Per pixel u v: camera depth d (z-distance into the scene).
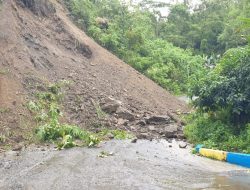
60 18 17.42
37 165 7.66
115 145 9.65
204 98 10.32
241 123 10.04
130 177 7.02
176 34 38.19
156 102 15.50
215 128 10.12
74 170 7.37
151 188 6.41
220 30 37.28
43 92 11.70
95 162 7.98
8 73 11.41
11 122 9.84
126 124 11.59
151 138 10.57
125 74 17.42
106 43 20.55
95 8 23.30
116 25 22.22
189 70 24.20
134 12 26.23
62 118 10.92
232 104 9.67
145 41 23.95
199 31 37.91
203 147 9.45
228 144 9.30
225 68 10.41
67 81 13.00
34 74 12.30
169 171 7.57
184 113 14.88
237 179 7.10
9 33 13.12
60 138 9.79
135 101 14.27
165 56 24.34
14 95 10.81
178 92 21.05
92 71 15.49
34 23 15.63
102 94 13.38
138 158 8.48
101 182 6.68
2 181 6.66
